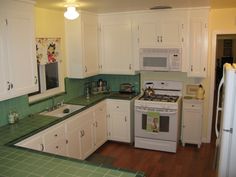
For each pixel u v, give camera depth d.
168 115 4.36
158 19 4.41
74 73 4.45
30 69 3.09
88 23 4.46
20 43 2.91
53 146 3.26
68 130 3.58
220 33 4.46
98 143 4.57
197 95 4.64
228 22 4.39
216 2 3.65
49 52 4.02
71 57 4.42
